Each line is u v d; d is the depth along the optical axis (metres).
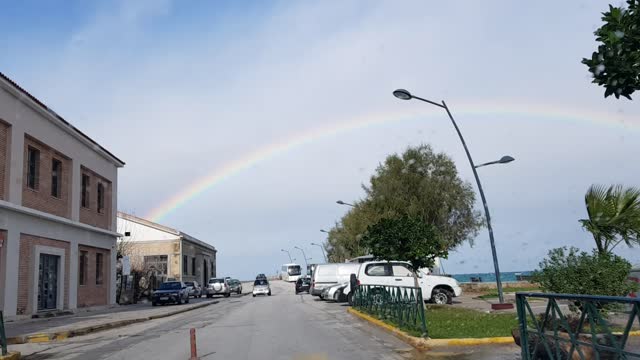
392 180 39.75
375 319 15.88
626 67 5.27
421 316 11.60
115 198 34.41
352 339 12.80
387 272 22.33
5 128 21.33
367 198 42.34
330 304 26.92
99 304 30.86
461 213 39.97
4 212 20.73
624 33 5.29
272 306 27.73
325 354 10.73
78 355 12.29
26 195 22.77
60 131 26.05
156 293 33.91
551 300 6.56
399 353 10.59
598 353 5.62
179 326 18.61
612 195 14.96
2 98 20.83
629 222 14.68
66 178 27.14
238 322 18.80
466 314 16.72
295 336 13.75
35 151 23.98
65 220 25.81
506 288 34.34
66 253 26.47
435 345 11.05
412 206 38.44
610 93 5.48
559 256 12.21
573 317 6.13
